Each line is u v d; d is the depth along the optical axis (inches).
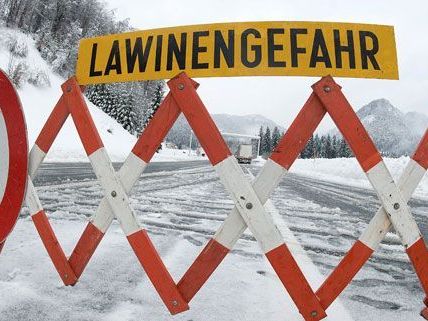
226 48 66.3
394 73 64.4
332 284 64.2
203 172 610.5
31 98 1364.4
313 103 62.7
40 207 77.5
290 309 77.7
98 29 2257.6
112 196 68.4
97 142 69.5
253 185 63.0
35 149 77.0
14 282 81.8
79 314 69.6
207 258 64.9
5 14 1731.1
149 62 69.3
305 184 517.3
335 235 163.2
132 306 74.3
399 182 62.8
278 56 65.0
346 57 64.4
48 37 1857.8
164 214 186.2
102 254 108.0
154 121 67.3
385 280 105.5
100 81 71.9
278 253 61.5
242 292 85.7
